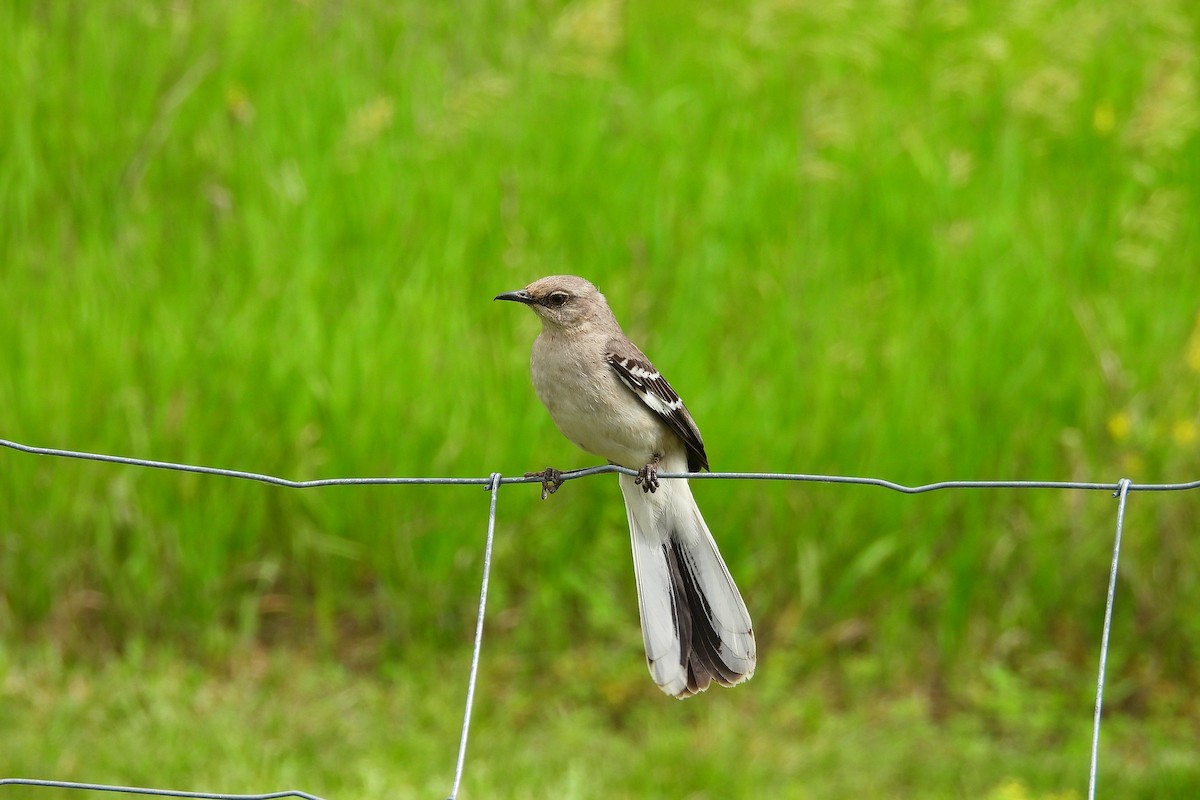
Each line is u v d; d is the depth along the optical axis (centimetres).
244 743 1056
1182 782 1058
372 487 1211
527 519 1219
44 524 1177
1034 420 1295
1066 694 1189
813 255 1410
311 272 1334
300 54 1631
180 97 1537
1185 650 1218
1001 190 1523
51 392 1218
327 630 1198
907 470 1230
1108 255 1474
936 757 1101
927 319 1353
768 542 1218
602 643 1203
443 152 1495
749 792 1035
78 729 1073
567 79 1633
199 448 1198
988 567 1222
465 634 1199
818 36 1714
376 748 1070
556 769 1063
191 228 1416
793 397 1271
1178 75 1627
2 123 1505
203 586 1179
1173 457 1243
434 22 1725
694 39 1753
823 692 1183
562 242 1420
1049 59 1731
